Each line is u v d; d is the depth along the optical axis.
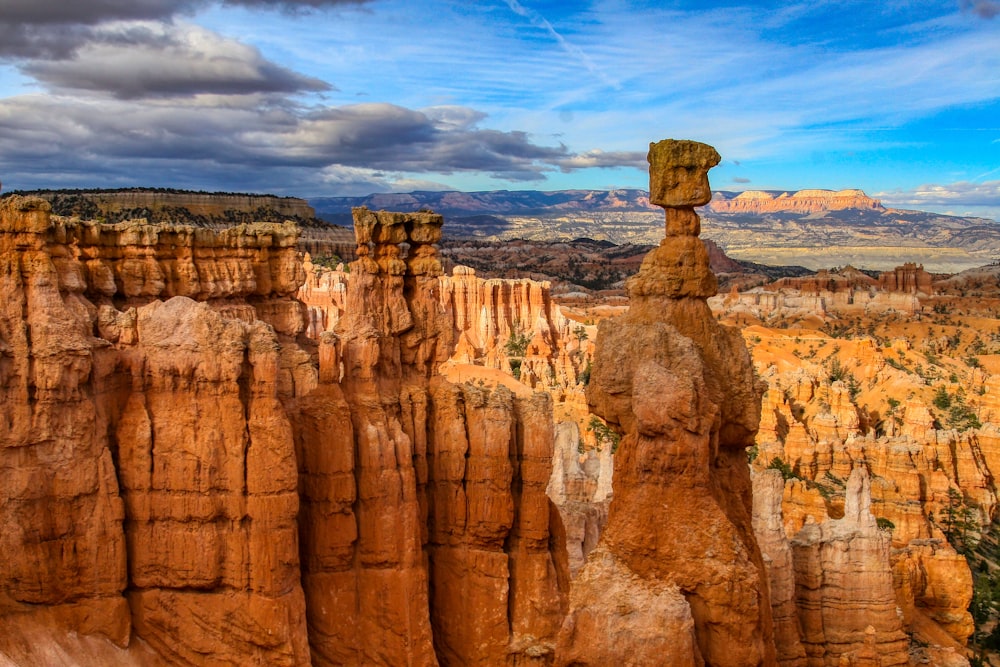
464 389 32.59
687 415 22.12
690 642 21.33
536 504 32.16
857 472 39.97
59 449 25.61
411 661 29.38
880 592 38.91
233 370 26.25
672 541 22.20
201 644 26.59
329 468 28.77
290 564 26.88
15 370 25.28
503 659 31.17
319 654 28.83
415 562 29.70
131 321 27.31
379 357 31.58
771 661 23.41
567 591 33.09
